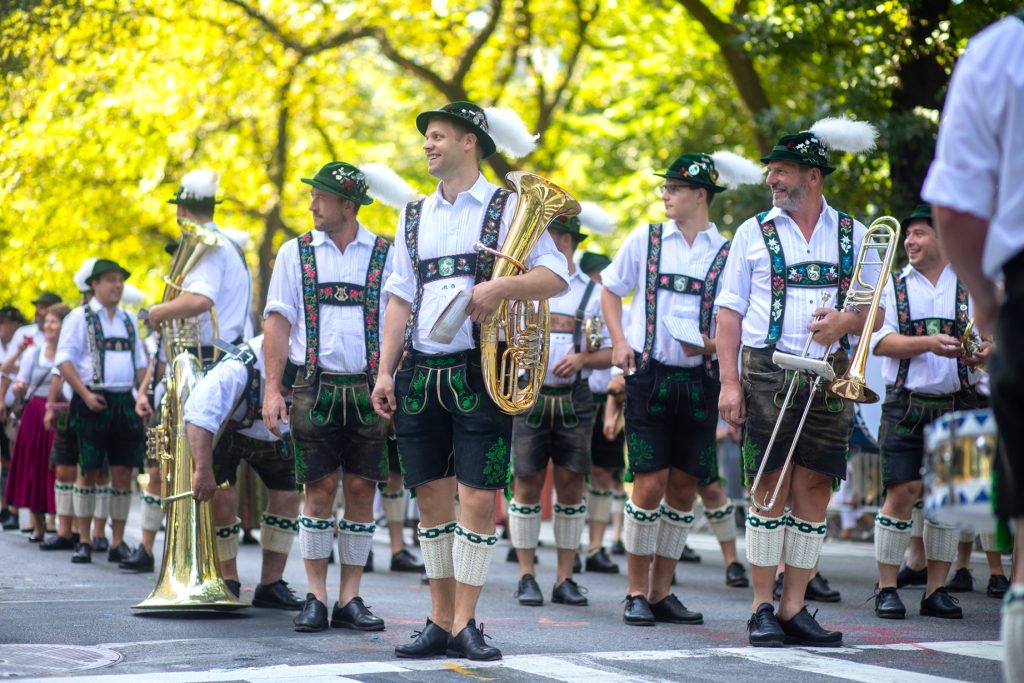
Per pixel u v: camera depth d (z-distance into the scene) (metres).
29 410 14.41
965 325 8.65
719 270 8.38
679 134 25.27
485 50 26.39
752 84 18.62
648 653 6.62
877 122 14.34
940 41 14.25
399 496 12.13
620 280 8.48
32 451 14.30
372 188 7.83
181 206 9.87
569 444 9.51
